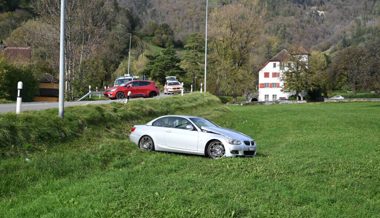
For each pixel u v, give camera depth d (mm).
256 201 9016
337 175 12273
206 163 13719
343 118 37562
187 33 150750
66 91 44344
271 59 117312
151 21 151750
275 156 16125
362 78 64438
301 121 34062
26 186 10367
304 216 8234
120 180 10688
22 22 96875
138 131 16859
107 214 7945
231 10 76125
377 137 24531
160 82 93000
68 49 45594
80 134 16312
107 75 89188
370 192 10531
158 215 7957
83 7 50094
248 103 71375
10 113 14695
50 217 7867
